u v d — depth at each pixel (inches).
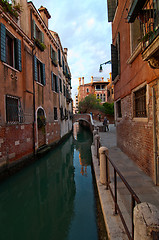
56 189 196.1
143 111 165.9
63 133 583.2
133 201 58.1
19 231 122.3
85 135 768.9
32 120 305.3
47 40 417.4
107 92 1393.9
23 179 223.5
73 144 520.1
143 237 40.7
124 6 212.8
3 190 190.5
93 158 233.8
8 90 231.8
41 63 367.9
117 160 207.8
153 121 131.5
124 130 243.9
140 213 42.9
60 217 139.1
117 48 274.2
